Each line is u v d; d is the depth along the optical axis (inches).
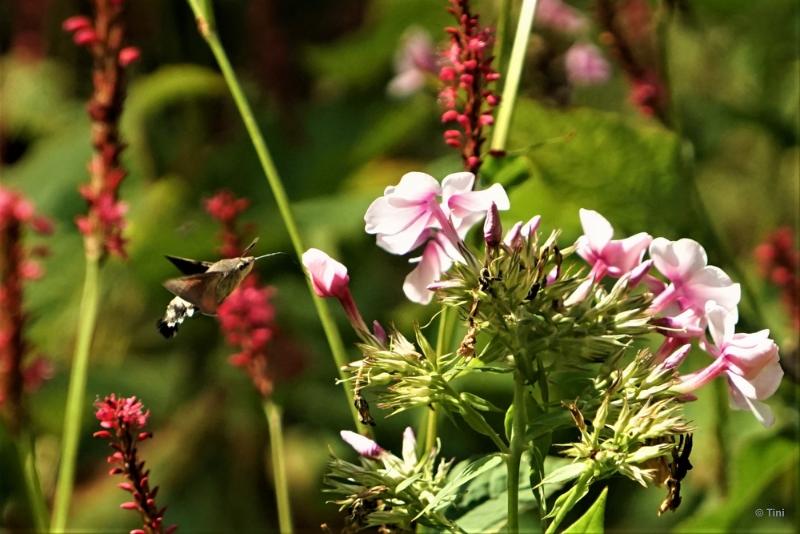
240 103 49.8
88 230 52.7
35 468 52.6
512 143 53.2
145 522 45.4
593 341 44.4
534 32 57.8
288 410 67.2
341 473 45.5
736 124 69.6
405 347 45.1
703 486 58.8
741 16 69.2
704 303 45.1
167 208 67.4
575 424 44.5
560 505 44.8
